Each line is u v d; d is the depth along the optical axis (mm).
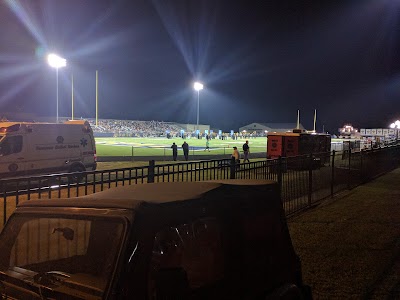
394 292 5660
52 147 16406
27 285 2594
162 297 2305
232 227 3127
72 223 2654
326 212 10906
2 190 5754
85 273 2451
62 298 2416
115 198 2779
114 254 2352
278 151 26797
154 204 2586
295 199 11617
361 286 5859
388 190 14836
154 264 2498
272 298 3375
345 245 7883
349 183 15188
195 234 2840
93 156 18484
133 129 96875
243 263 3168
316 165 13102
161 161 28688
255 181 3871
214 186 3322
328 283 5965
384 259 7062
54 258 2676
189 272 2748
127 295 2260
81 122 17906
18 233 2920
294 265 3795
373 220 9984
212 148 46344
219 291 2900
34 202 2990
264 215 3527
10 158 14852
